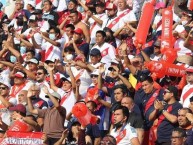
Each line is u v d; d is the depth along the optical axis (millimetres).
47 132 36688
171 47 38844
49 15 47781
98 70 38500
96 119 35281
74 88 39438
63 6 48250
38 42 45906
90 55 41094
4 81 42781
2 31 51000
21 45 46250
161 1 44469
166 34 38906
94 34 44500
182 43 39594
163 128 34594
